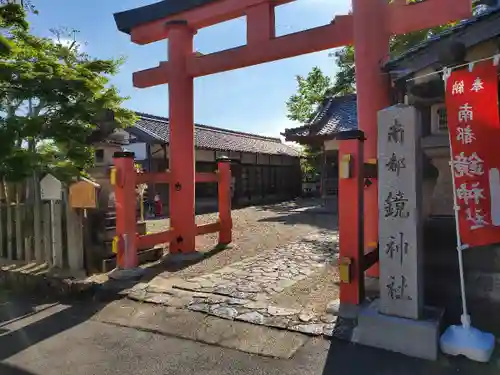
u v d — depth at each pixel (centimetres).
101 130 634
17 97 556
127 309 459
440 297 414
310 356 334
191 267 632
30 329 410
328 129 1434
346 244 408
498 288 390
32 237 618
